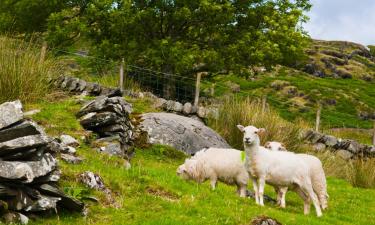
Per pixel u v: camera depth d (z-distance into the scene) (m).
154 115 18.48
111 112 14.98
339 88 67.44
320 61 85.19
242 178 12.96
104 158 12.73
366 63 95.56
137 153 16.11
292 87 62.66
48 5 29.67
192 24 29.86
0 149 8.86
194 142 17.94
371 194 18.19
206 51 27.56
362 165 20.80
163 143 17.27
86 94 18.84
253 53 27.56
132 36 29.52
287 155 12.61
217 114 21.45
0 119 9.30
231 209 10.73
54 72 18.17
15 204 8.57
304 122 26.11
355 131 40.38
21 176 8.59
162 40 26.80
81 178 10.36
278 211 11.66
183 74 29.34
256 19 30.81
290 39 28.81
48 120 14.56
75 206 9.19
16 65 16.14
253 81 64.06
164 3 28.41
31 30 31.17
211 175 13.09
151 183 11.41
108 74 23.53
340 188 18.53
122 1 27.42
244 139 12.22
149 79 27.78
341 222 12.13
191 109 21.44
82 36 29.69
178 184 11.81
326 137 24.41
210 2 27.78
